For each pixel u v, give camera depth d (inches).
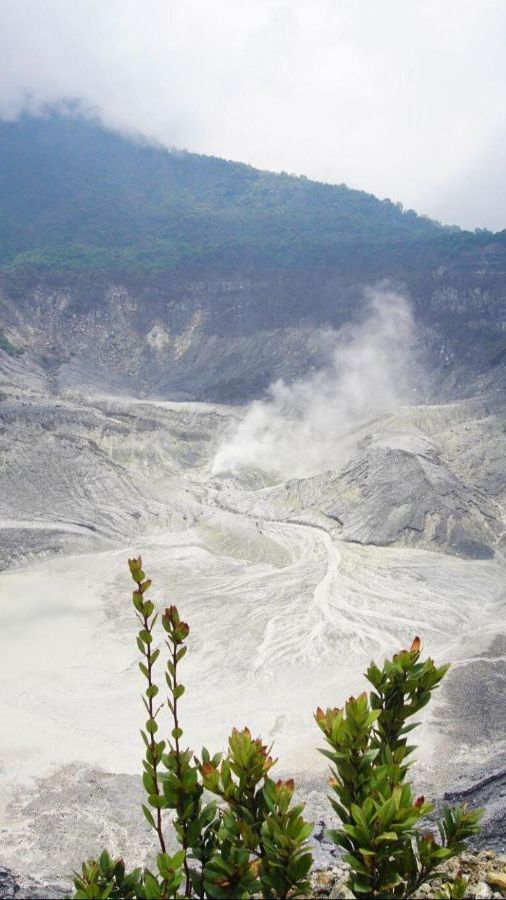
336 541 3120.1
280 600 2460.6
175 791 222.5
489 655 2001.7
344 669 1987.0
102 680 1925.4
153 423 4660.4
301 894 206.1
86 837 1225.4
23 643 2128.4
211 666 2009.1
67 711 1761.8
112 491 3496.6
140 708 1782.7
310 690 1883.6
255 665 2006.6
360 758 227.9
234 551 3021.7
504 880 365.7
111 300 7165.4
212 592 2546.8
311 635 2180.1
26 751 1574.8
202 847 231.5
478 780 1239.5
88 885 220.1
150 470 4042.8
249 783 229.8
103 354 6707.7
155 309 7111.2
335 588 2551.7
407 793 206.2
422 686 249.3
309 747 1596.9
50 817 1298.0
